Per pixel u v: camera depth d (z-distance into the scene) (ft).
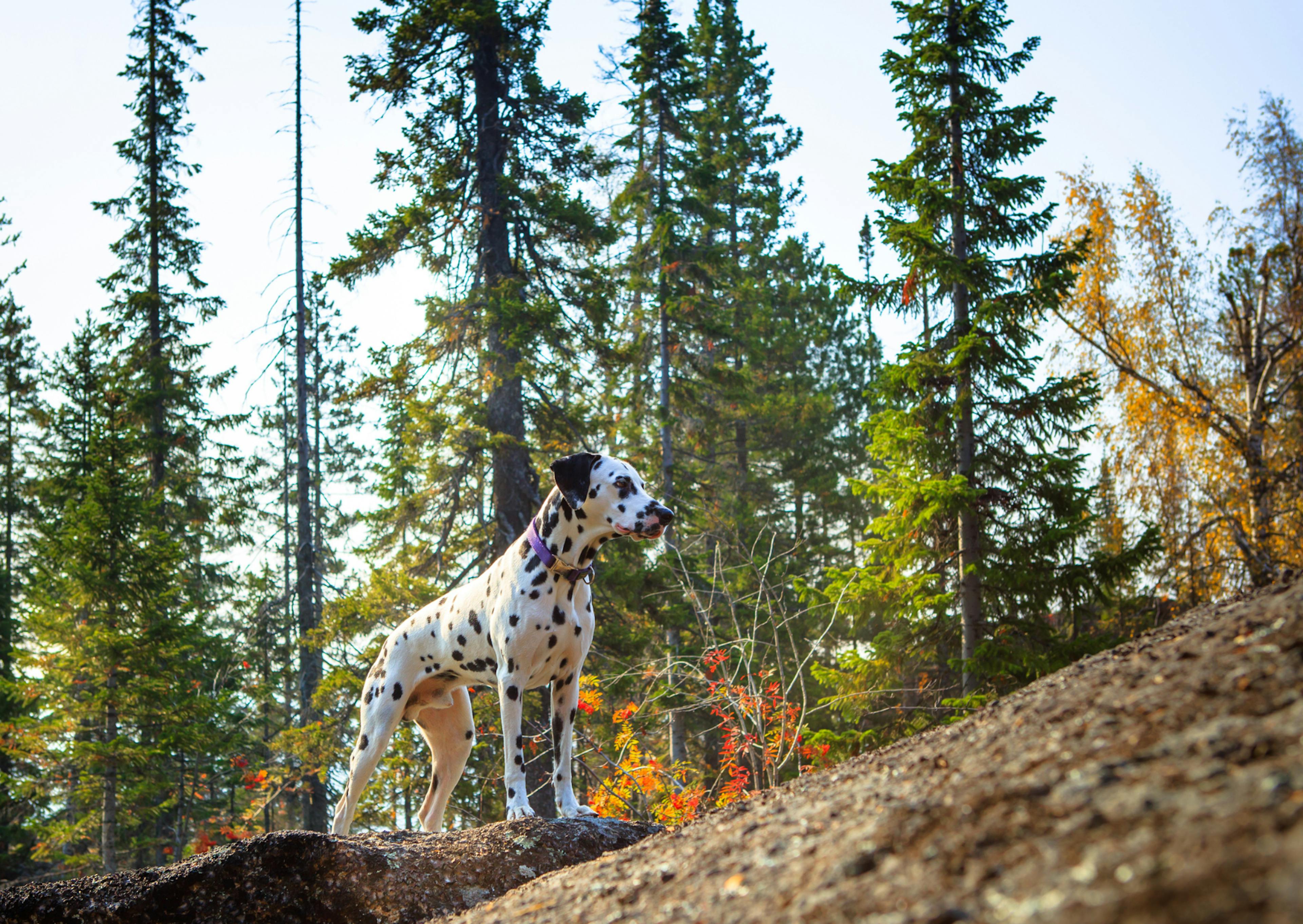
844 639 62.44
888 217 48.34
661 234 72.43
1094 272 60.95
